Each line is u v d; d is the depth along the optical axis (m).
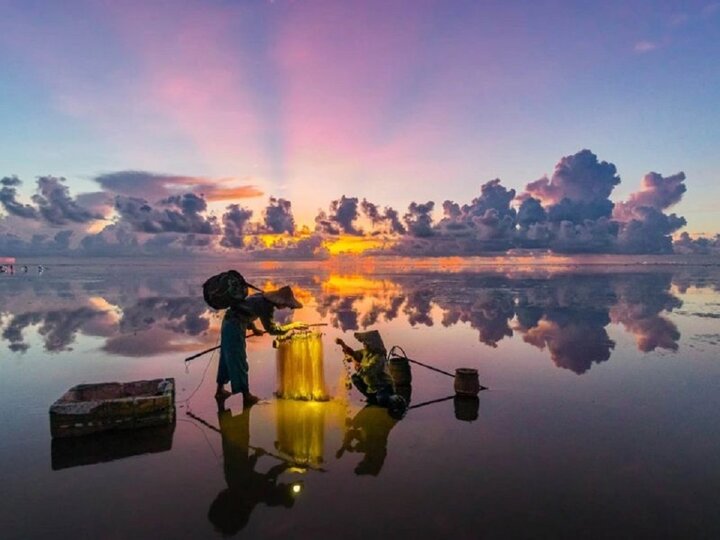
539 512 4.19
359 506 4.29
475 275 54.09
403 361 8.35
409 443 5.73
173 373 9.27
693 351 11.17
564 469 5.03
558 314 17.92
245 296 7.66
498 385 8.34
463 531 3.90
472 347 11.75
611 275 52.69
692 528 3.96
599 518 4.10
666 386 8.23
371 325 15.34
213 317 17.36
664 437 5.91
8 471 5.01
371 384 7.34
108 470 5.03
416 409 7.03
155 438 5.91
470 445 5.68
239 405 7.28
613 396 7.65
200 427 6.30
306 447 5.62
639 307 20.14
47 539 3.83
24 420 6.59
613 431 6.12
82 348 11.68
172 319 16.81
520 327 14.85
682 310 19.03
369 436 5.95
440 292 28.58
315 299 24.12
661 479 4.81
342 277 50.06
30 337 13.21
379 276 52.12
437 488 4.61
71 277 48.41
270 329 7.64
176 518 4.11
